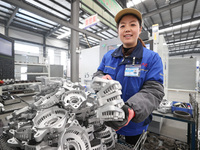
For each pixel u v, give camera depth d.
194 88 3.79
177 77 4.04
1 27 4.90
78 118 0.56
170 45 8.80
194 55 10.89
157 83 0.62
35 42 6.20
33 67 2.86
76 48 2.03
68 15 4.11
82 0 2.40
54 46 7.18
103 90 0.42
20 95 1.95
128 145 0.70
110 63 0.91
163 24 5.27
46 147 0.43
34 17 4.59
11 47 1.93
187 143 1.64
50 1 3.34
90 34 1.94
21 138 0.50
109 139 0.60
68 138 0.48
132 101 0.47
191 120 1.19
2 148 0.53
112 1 2.84
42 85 0.90
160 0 3.69
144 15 4.10
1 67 1.65
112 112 0.37
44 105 0.56
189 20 4.62
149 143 1.50
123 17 0.72
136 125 0.88
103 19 3.25
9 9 3.97
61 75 3.23
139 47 0.80
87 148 0.46
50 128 0.41
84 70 2.71
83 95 0.65
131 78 0.77
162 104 1.45
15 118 0.73
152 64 0.72
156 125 1.89
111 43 2.03
